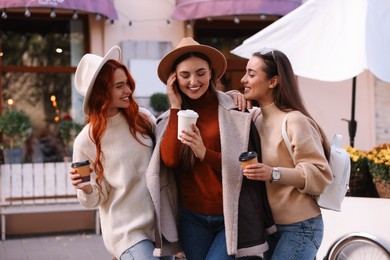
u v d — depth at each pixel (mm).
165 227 3648
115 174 3693
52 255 8164
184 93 3730
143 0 10211
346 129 10836
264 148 3648
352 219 5469
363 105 10883
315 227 3607
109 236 3713
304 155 3494
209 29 10523
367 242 5297
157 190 3580
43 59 9984
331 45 7035
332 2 7184
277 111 3666
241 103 3715
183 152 3598
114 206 3697
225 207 3473
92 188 3600
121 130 3729
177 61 3701
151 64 10102
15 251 8477
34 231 9859
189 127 3428
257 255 3736
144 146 3754
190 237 3658
